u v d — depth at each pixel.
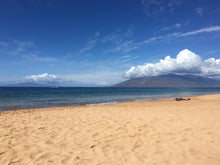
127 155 3.18
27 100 20.75
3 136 4.41
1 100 20.44
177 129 4.95
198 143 3.72
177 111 9.03
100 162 2.89
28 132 4.79
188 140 3.94
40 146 3.69
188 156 3.06
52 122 6.15
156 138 4.16
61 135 4.50
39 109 11.59
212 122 5.75
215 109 9.43
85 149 3.51
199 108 10.24
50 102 18.41
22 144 3.81
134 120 6.43
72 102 18.48
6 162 2.91
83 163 2.86
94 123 5.94
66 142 3.95
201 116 7.08
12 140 4.09
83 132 4.79
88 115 7.77
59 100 21.12
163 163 2.80
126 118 6.89
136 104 15.09
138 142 3.90
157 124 5.68
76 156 3.16
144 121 6.21
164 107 11.58
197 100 18.98
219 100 18.67
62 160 2.98
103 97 27.16
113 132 4.77
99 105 14.60
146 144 3.75
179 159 2.94
